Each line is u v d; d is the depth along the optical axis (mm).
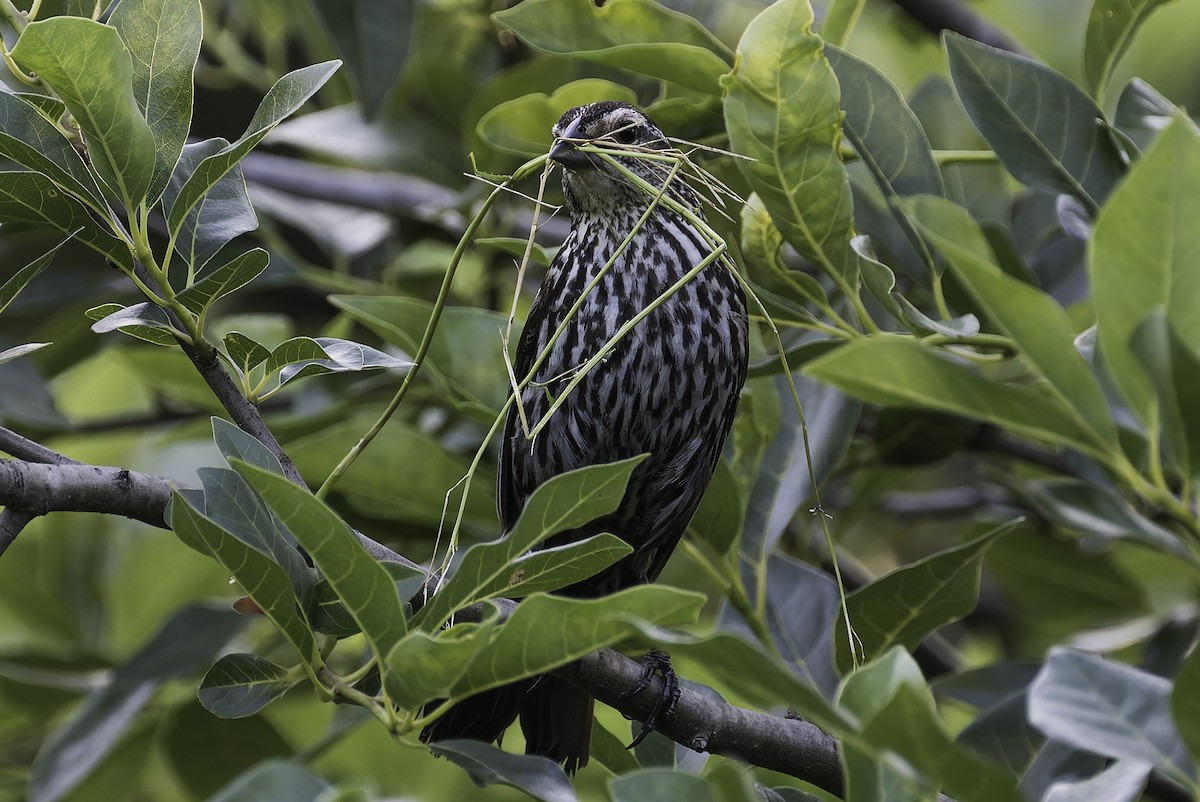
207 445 11516
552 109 8406
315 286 10781
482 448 5367
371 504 8523
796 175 6555
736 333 8227
